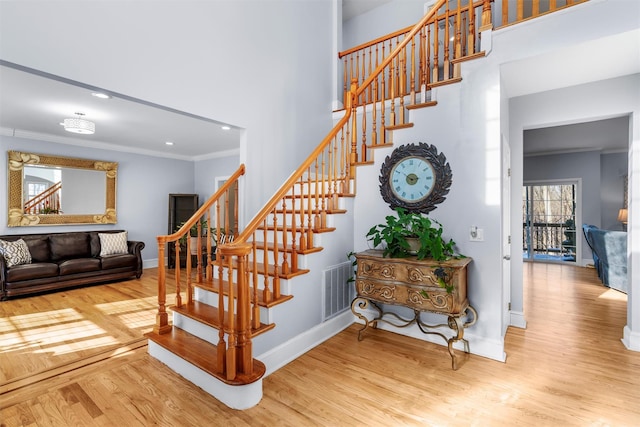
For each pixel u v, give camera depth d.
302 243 2.69
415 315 2.69
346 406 1.88
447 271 2.31
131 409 1.87
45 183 5.19
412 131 2.89
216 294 2.69
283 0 3.58
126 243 5.72
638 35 2.01
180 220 6.88
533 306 3.81
